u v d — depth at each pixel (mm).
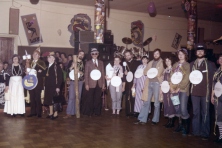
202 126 4500
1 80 6703
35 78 5887
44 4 9812
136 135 4629
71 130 4895
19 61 6176
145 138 4453
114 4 10219
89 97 6172
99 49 7137
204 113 4449
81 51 6156
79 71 6121
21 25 9523
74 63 5953
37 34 9758
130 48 11203
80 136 4496
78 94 6035
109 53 7285
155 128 5156
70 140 4246
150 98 5402
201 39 13406
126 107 6238
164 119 6035
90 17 10625
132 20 11586
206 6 10305
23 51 9570
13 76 5965
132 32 11586
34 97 6059
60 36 10125
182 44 12977
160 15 12250
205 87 4375
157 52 5340
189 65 4645
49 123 5430
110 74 6324
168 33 12531
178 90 4672
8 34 9328
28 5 9578
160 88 5273
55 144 4023
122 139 4367
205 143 4238
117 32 11281
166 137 4535
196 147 4023
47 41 9930
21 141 4141
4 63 8156
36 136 4441
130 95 6156
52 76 5840
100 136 4523
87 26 10562
